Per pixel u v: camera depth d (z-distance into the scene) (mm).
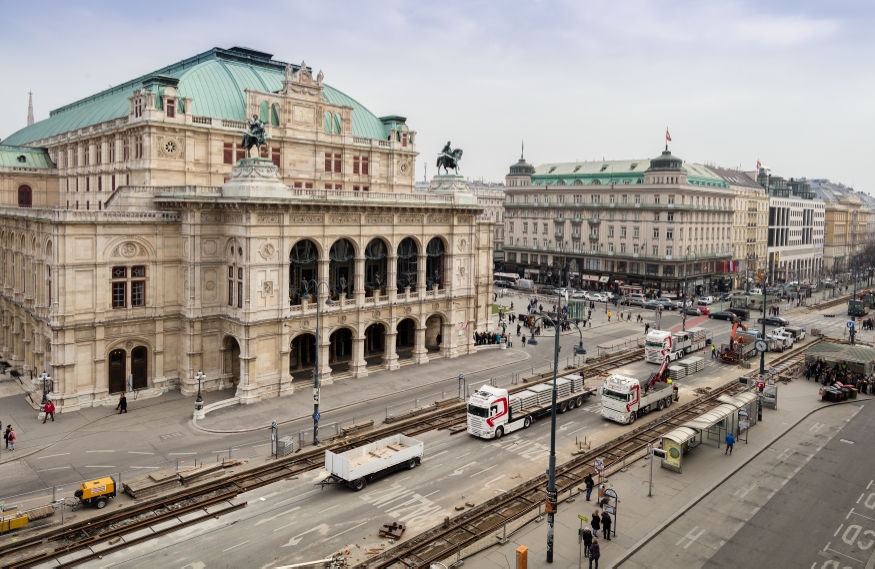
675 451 44406
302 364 72062
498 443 50438
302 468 44906
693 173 147125
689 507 39188
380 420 55531
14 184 84312
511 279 156000
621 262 145250
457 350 80375
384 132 87312
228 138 69500
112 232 58094
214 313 63188
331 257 67000
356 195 68375
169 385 62594
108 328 58594
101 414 55531
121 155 69750
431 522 37062
